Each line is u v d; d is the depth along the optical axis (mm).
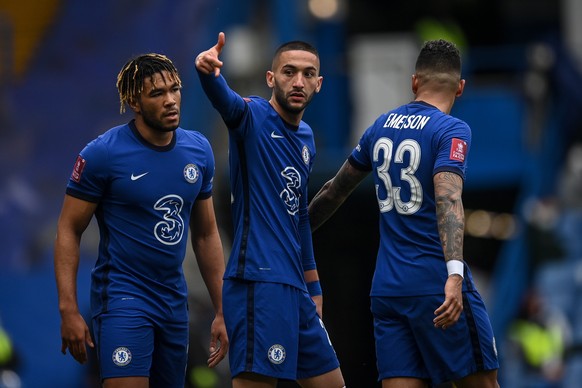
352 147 51562
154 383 20984
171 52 60656
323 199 21922
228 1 57438
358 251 50344
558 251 49000
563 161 52562
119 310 20062
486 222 56500
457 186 19375
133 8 64938
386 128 20531
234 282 20453
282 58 20547
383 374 20375
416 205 19953
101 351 20062
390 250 20219
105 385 20047
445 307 18719
